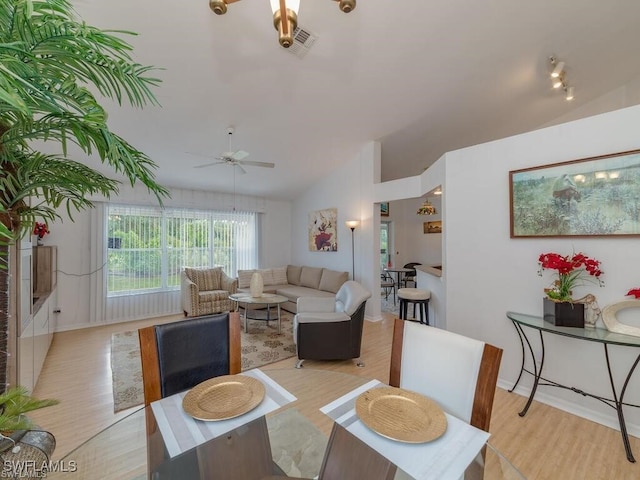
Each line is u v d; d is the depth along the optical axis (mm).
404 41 2635
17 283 1912
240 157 3436
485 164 2666
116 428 1370
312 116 3709
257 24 2293
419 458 935
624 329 1908
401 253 8523
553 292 2143
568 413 2168
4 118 941
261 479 1217
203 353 1558
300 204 6570
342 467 1013
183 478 1078
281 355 3291
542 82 3650
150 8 2098
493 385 1162
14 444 1132
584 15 2566
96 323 4453
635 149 1931
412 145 5078
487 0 2311
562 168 2213
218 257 5820
